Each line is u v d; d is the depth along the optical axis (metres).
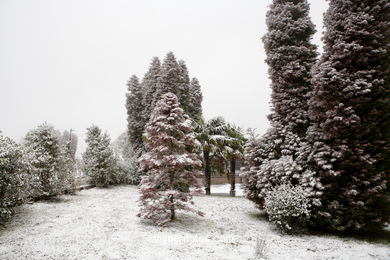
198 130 20.28
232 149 19.53
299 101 11.17
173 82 23.03
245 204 15.11
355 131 8.51
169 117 9.82
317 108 9.59
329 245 7.77
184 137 10.00
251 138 11.88
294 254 6.87
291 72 11.17
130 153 26.05
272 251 7.04
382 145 8.55
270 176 10.58
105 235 7.78
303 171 9.84
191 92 28.33
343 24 9.08
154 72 26.66
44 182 12.51
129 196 16.38
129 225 9.09
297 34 11.89
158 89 23.20
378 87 8.37
